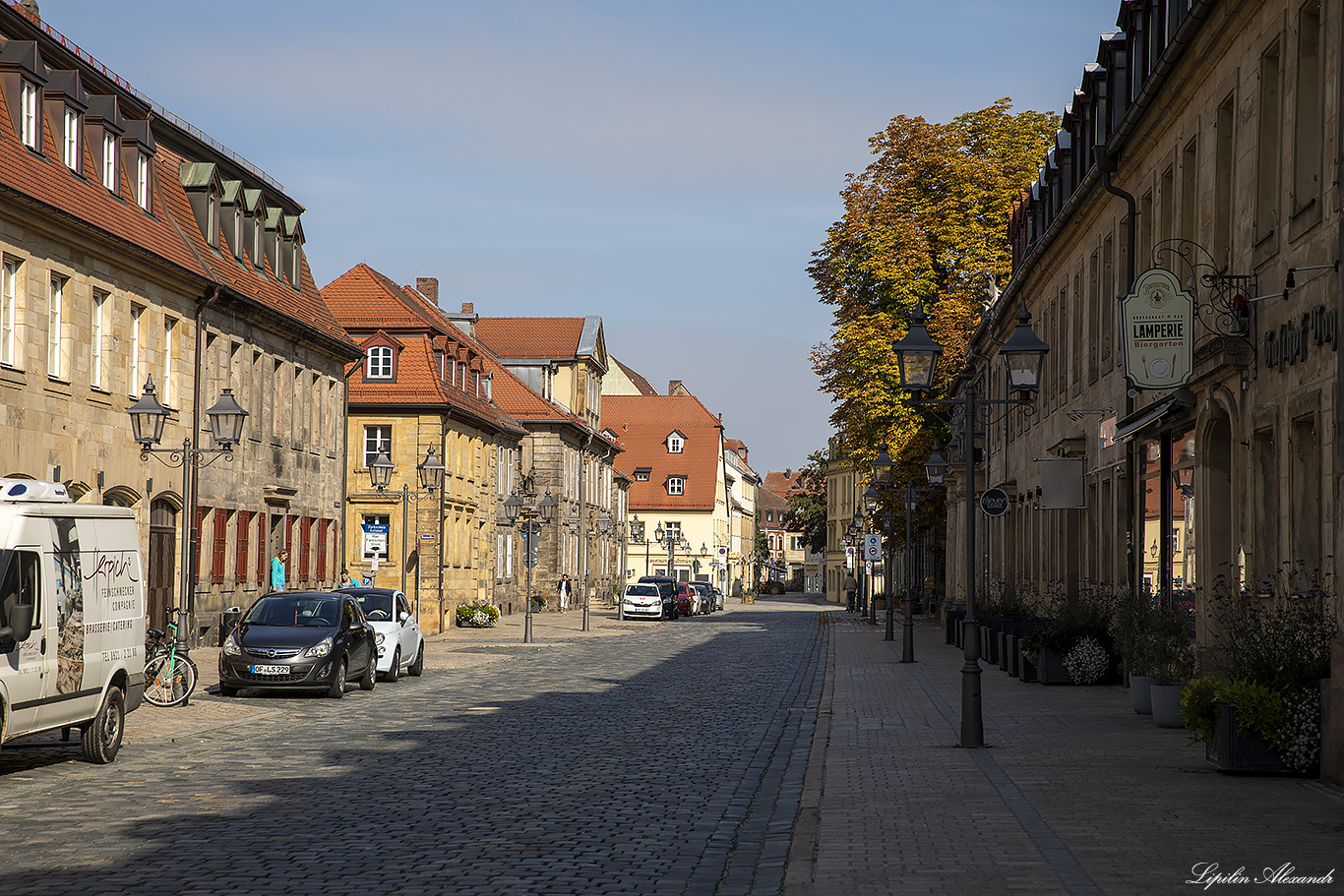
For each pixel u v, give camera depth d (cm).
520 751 1614
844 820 1077
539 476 7556
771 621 6644
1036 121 4762
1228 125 1884
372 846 1023
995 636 3002
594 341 8531
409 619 2872
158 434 2309
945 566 5959
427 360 5259
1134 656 1917
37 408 2561
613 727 1902
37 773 1409
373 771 1434
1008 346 1642
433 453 4119
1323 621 1322
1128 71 2420
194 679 2158
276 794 1277
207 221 3456
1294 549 1512
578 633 5025
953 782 1280
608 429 11975
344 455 4459
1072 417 2962
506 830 1092
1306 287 1481
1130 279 2409
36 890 874
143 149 3095
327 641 2347
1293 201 1536
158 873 923
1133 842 967
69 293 2686
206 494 3347
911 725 1822
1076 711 1958
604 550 8894
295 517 3997
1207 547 1909
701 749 1641
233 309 3491
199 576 3350
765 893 858
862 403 4653
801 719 2017
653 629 5431
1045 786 1241
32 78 2559
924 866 895
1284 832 1002
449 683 2734
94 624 1466
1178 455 2106
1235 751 1295
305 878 910
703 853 1006
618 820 1143
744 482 15250
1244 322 1680
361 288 5419
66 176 2694
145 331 3028
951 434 4197
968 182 4662
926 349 1678
